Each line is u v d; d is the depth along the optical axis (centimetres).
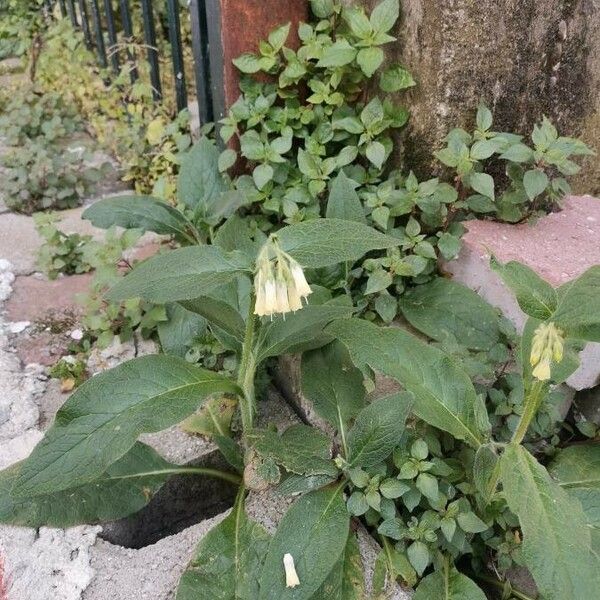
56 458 160
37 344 257
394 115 254
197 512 225
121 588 179
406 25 243
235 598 172
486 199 245
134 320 250
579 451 209
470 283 249
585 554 146
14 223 330
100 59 446
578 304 133
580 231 255
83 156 353
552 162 229
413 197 242
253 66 265
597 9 244
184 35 477
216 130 295
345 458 194
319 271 240
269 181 267
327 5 264
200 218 256
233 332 197
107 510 191
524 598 193
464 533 187
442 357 192
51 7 541
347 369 214
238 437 224
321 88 261
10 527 187
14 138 394
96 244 262
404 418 180
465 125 249
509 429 210
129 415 167
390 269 238
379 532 183
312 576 165
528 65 245
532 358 143
